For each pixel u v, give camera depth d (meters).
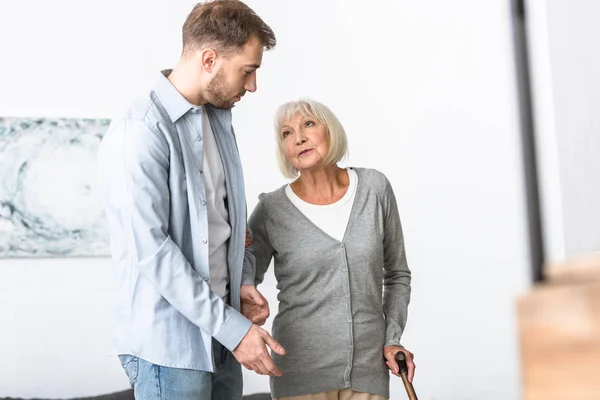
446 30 3.64
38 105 3.74
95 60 3.79
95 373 3.67
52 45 3.77
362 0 3.95
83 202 3.71
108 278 3.71
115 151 1.68
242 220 1.89
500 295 3.25
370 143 3.91
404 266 2.15
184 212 1.74
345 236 2.00
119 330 1.75
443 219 3.63
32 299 3.66
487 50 3.37
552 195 2.66
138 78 3.81
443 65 3.65
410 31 3.84
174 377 1.70
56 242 3.68
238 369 1.92
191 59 1.78
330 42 3.93
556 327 0.34
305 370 1.96
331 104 3.91
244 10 1.79
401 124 3.90
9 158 3.68
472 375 3.41
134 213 1.65
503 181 3.25
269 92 3.86
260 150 3.82
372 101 3.92
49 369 3.64
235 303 1.85
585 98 2.68
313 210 2.03
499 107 3.28
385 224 2.09
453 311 3.55
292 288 2.01
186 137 1.76
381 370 2.00
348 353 1.94
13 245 3.65
